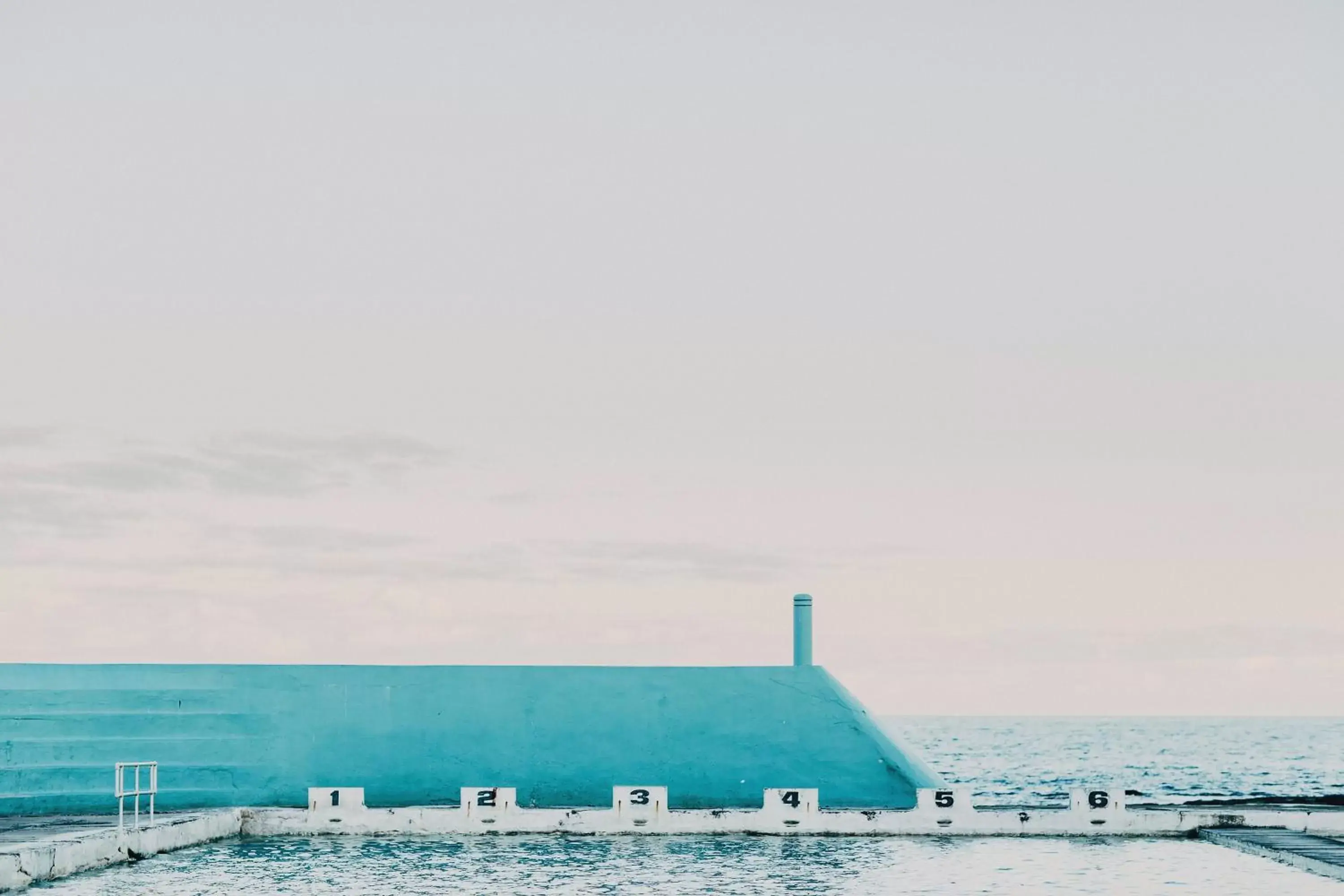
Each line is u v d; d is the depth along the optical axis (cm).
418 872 2631
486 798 3244
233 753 3441
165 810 3297
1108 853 2953
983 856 2898
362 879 2538
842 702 3591
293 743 3475
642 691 3591
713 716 3562
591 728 3538
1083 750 12525
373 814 3228
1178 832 3259
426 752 3494
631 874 2608
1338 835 3164
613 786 3409
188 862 2753
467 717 3541
